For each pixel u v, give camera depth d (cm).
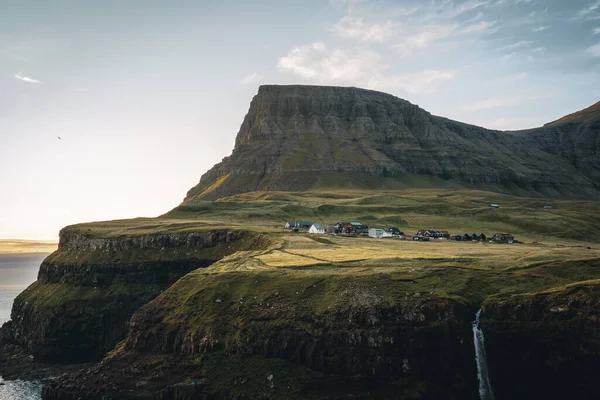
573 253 17638
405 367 12756
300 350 13650
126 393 14200
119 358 15950
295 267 16938
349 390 12769
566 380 11950
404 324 13112
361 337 13225
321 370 13312
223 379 13800
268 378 13400
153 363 15075
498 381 12700
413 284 14375
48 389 15688
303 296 14962
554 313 12338
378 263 16612
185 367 14500
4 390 17050
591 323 11738
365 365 12975
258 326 14462
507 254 18125
